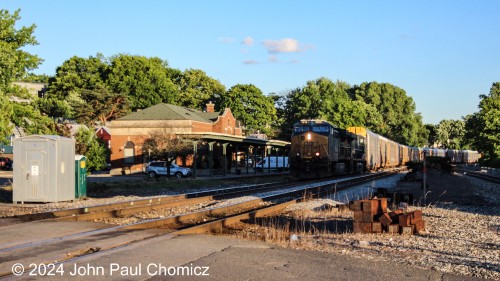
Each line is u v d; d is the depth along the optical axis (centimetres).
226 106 9544
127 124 5781
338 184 3441
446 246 1177
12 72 2653
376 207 1380
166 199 2362
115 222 1502
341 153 4609
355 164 5288
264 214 1750
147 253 944
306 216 1728
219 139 4725
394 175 5241
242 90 9575
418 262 978
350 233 1350
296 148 4138
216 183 3925
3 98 2477
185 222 1524
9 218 1497
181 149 4319
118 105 8700
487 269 940
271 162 6544
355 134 5356
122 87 9025
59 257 916
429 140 16300
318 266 894
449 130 15150
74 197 2192
